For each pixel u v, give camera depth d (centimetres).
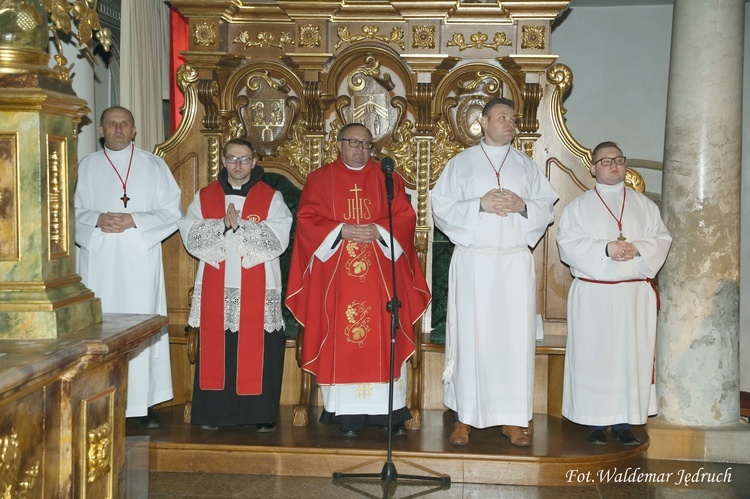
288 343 604
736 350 559
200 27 612
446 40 614
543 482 487
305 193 539
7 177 264
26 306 258
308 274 532
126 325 291
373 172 540
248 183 549
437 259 609
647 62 844
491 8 604
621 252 509
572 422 563
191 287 626
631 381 513
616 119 851
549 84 601
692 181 547
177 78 616
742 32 548
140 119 671
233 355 536
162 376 561
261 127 622
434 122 609
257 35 627
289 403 612
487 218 511
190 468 505
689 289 550
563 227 537
